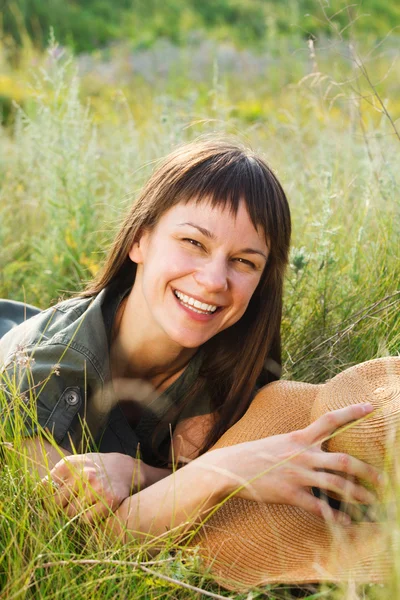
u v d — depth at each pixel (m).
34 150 4.77
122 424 2.49
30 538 1.84
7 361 2.33
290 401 2.36
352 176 3.91
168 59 11.67
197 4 16.00
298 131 4.74
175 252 2.24
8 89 8.54
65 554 1.78
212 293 2.20
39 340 2.34
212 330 2.31
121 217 3.48
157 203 2.31
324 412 2.09
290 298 3.23
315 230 3.67
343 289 3.19
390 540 1.77
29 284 4.05
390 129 4.50
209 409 2.57
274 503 2.00
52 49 4.66
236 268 2.28
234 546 2.01
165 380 2.59
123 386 2.54
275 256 2.39
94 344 2.36
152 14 15.47
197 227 2.20
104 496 2.00
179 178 2.27
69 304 2.55
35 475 2.00
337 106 6.00
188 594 1.86
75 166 4.21
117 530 2.01
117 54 12.18
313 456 1.94
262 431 2.27
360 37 12.20
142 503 2.03
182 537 2.04
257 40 14.19
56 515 1.93
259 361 2.52
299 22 13.79
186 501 1.99
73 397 2.32
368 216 3.51
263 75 10.20
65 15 14.08
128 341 2.48
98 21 14.50
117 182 4.28
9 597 1.66
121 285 2.55
